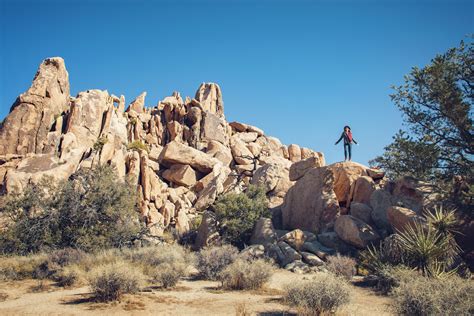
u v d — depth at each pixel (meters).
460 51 20.84
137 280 14.16
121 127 48.12
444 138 20.67
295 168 31.83
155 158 46.78
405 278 13.62
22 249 23.44
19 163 34.81
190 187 42.16
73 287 16.16
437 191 19.94
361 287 15.34
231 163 50.56
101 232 24.73
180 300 13.03
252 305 12.12
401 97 21.72
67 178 34.31
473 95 20.34
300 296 11.09
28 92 40.44
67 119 43.09
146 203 34.47
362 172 26.64
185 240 29.81
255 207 27.70
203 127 53.66
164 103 61.19
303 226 25.67
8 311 11.68
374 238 20.22
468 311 8.02
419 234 15.79
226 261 18.23
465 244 17.53
